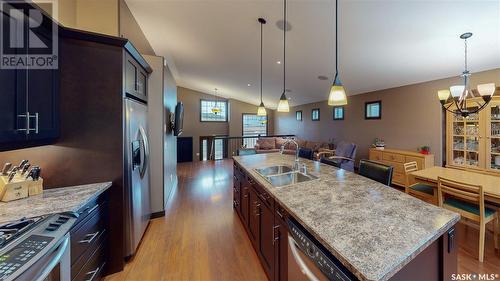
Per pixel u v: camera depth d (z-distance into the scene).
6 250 0.97
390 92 4.91
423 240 0.95
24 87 1.33
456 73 3.68
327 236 0.98
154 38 4.12
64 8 2.13
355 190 1.65
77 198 1.55
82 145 1.87
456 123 3.55
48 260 1.02
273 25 3.13
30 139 1.41
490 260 2.08
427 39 2.81
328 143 6.54
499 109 3.11
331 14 2.64
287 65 4.58
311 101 7.43
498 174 3.05
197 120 8.91
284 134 9.34
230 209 3.44
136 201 2.26
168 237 2.57
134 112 2.25
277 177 2.21
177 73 6.75
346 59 3.76
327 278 0.93
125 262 2.10
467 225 2.72
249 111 9.78
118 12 2.50
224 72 5.95
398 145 4.77
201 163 7.75
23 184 1.55
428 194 2.68
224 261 2.12
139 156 2.41
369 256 0.84
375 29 2.78
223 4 2.84
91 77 1.88
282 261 1.46
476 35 2.59
